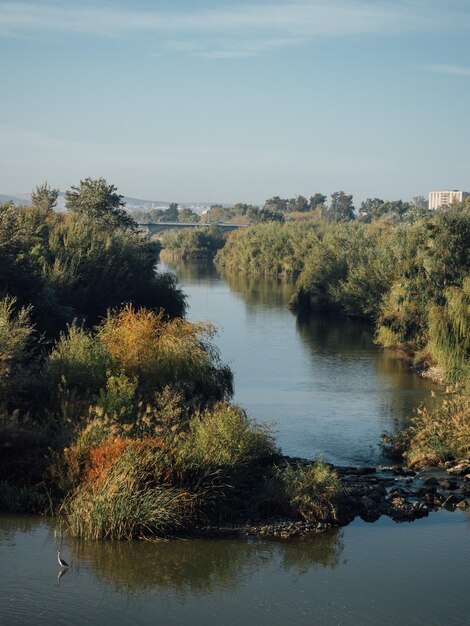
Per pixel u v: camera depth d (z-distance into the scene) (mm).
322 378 53344
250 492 26672
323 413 43000
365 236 104188
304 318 87250
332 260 95938
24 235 59656
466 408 34875
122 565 21688
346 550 23219
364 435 38312
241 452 27375
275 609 19500
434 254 65062
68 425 27922
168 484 24625
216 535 23875
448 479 29953
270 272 150375
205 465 25578
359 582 21156
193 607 19438
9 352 32188
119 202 107438
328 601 19953
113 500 23578
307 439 37469
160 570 21453
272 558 22562
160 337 35875
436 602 20000
